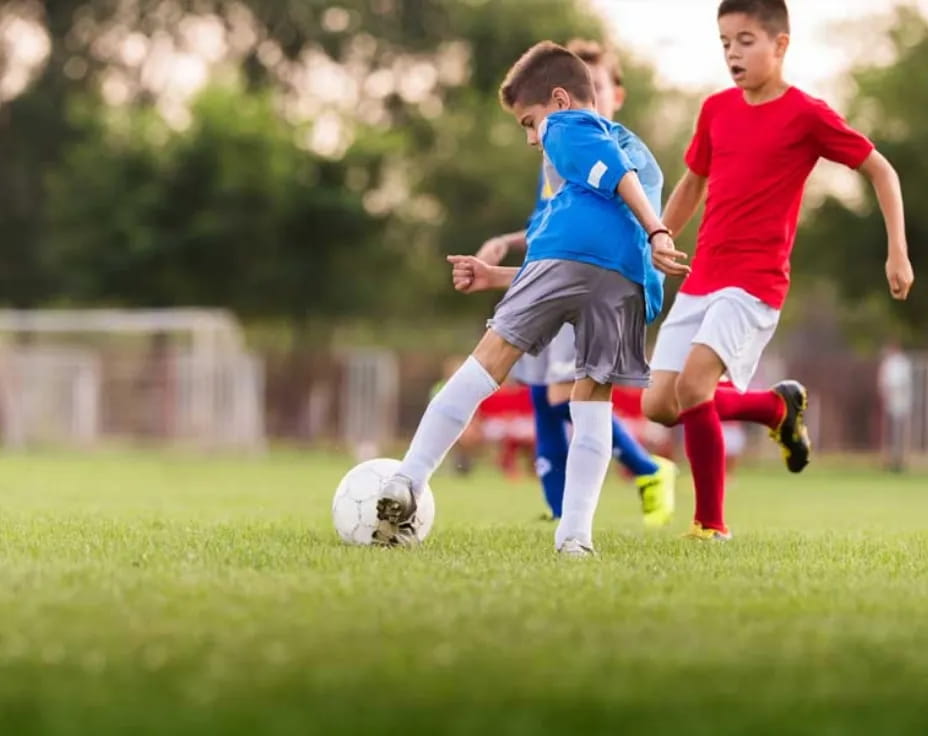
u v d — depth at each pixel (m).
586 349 12.84
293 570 10.48
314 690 6.16
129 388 62.72
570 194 12.95
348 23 94.75
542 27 90.56
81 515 18.09
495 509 23.30
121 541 13.08
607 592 9.39
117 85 94.62
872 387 63.75
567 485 13.08
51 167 93.19
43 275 92.50
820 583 10.46
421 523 13.55
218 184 79.44
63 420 62.44
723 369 15.70
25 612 8.11
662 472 18.97
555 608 8.55
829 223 75.44
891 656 7.24
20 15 94.06
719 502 15.86
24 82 94.56
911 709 6.10
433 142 91.38
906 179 72.31
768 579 10.68
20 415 62.03
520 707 5.91
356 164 82.38
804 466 17.72
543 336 12.88
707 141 16.39
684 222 16.97
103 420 62.59
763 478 47.16
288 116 83.94
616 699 6.08
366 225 82.12
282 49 95.62
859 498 32.12
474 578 10.12
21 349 64.50
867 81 73.19
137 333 66.25
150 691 6.13
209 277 80.75
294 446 67.62
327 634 7.49
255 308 82.50
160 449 62.38
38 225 92.50
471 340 92.12
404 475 12.86
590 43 19.02
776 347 102.56
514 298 12.88
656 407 16.20
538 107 13.58
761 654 7.18
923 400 56.91
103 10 93.25
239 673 6.48
